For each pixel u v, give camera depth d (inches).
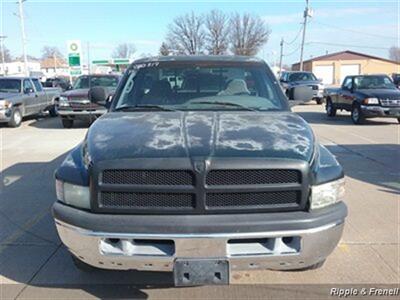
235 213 119.3
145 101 177.0
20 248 179.2
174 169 118.2
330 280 149.3
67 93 570.3
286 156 121.3
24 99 630.5
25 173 312.2
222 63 190.9
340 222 124.6
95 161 122.9
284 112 166.1
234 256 118.1
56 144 442.9
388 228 195.6
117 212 121.3
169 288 145.0
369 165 325.4
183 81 182.4
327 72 2800.2
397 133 499.2
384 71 2780.5
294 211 121.2
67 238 127.0
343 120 649.6
